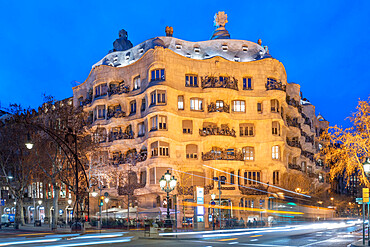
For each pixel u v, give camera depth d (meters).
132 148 67.88
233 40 72.25
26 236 36.22
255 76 67.25
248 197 64.50
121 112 67.69
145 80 65.00
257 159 66.06
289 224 64.12
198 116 64.06
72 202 75.69
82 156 53.78
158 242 27.86
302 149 82.38
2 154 57.53
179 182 60.97
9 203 84.06
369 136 32.53
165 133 60.78
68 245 24.95
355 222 77.00
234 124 66.12
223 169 64.38
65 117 52.41
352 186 127.88
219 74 66.00
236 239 30.25
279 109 67.94
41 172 57.47
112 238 31.95
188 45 70.88
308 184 75.56
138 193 62.81
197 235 35.56
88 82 76.62
